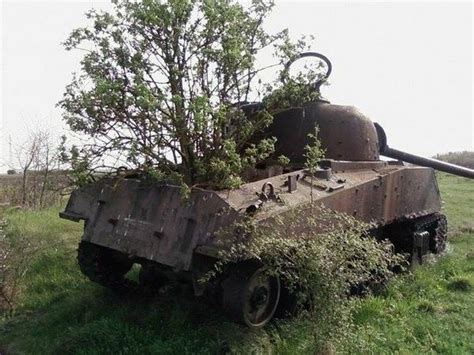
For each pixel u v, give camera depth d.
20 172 15.74
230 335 4.82
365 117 7.24
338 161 6.21
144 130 5.15
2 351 5.18
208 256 4.70
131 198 5.20
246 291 4.71
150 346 4.80
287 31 5.86
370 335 5.07
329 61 7.04
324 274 4.10
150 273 6.30
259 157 5.39
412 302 6.35
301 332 4.83
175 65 5.18
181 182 4.82
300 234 4.80
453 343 5.25
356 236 4.43
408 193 7.38
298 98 6.15
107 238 5.21
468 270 7.98
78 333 5.10
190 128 5.12
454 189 19.39
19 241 7.62
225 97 5.52
